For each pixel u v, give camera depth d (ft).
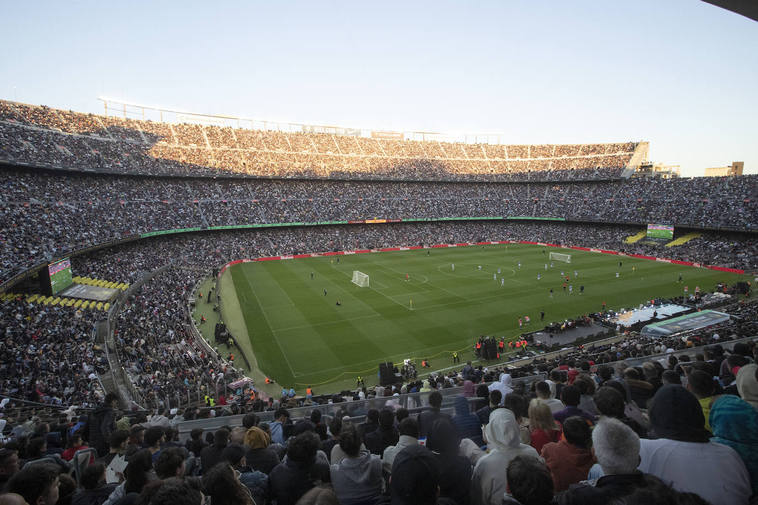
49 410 67.36
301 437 19.66
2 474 21.75
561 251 304.71
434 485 12.21
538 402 23.48
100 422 38.99
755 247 246.06
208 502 15.94
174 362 105.91
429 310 159.22
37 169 209.56
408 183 395.34
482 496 16.70
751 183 287.07
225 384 95.76
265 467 24.22
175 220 258.57
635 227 319.47
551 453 17.88
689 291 184.65
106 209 221.25
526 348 122.93
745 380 18.71
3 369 85.35
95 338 111.14
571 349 116.47
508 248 321.52
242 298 178.19
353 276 213.87
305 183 352.69
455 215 369.30
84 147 244.22
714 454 13.75
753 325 85.25
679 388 15.26
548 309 160.35
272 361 115.55
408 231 351.46
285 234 309.83
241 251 272.10
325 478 19.61
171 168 285.43
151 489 13.65
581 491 13.37
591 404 30.91
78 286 148.25
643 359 55.47
